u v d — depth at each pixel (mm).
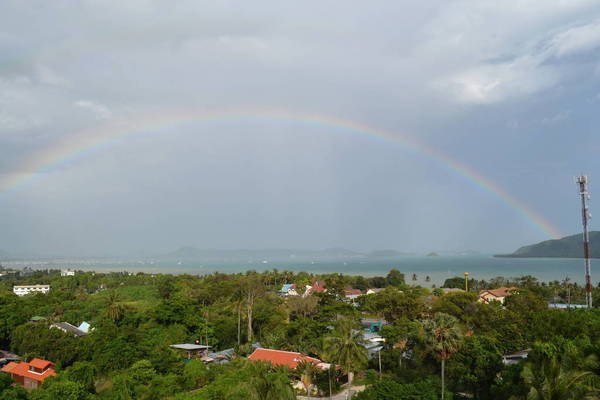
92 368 71562
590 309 67812
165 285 176250
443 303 105125
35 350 87688
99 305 140625
